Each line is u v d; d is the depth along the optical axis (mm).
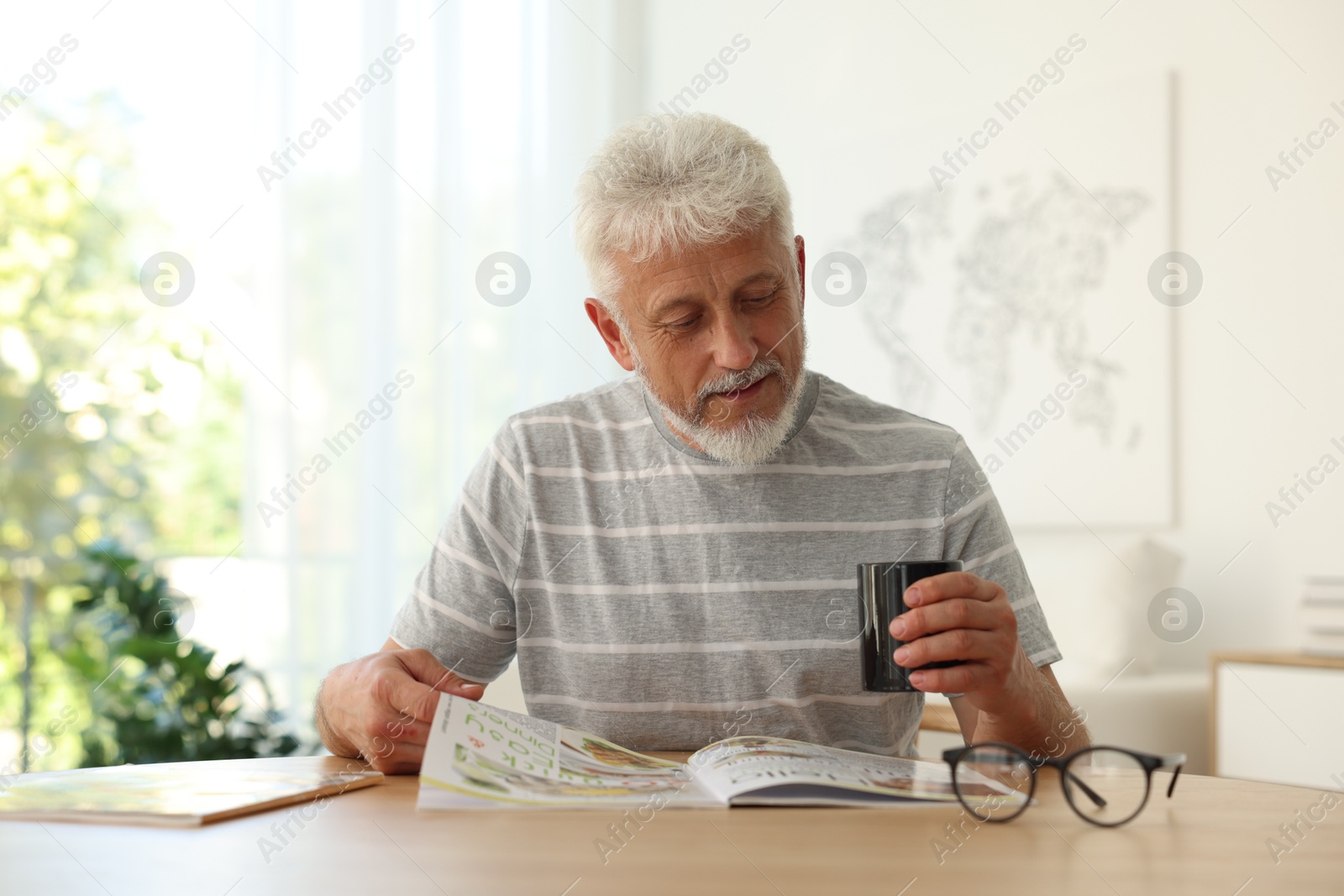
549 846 630
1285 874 569
